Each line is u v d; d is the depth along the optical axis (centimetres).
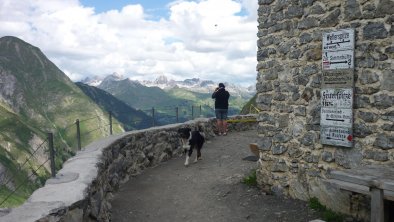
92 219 479
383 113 538
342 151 593
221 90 1467
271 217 610
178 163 1035
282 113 693
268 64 717
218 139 1407
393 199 433
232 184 791
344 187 474
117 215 632
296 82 663
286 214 615
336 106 595
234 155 1096
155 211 659
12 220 337
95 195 507
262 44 729
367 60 554
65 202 392
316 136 630
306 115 647
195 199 717
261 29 730
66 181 478
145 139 974
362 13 557
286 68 680
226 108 1484
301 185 659
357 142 571
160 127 1096
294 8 660
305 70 646
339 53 587
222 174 882
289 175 681
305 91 647
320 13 617
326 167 616
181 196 739
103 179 628
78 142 725
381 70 538
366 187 451
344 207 589
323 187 620
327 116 609
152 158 1006
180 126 1183
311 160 641
